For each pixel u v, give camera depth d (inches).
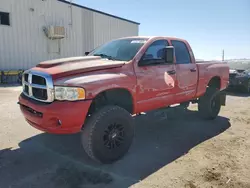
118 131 139.2
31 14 609.9
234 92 440.1
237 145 166.1
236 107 300.0
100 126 129.1
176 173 125.5
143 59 158.1
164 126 211.9
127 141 144.3
